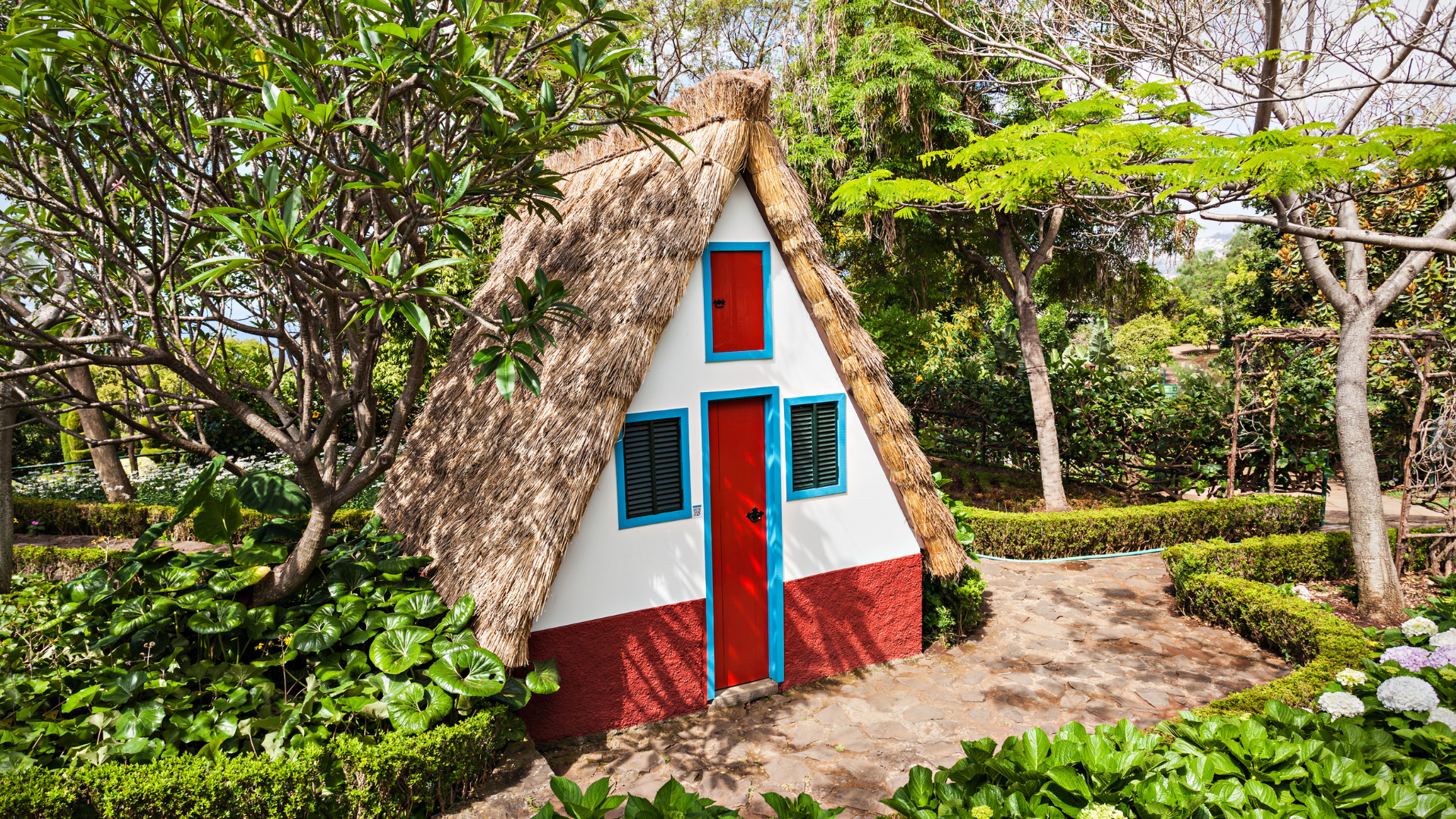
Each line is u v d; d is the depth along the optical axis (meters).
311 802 4.16
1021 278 12.62
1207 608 8.30
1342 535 9.64
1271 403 12.26
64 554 10.39
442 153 5.08
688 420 6.32
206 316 5.56
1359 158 5.35
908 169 12.38
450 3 4.84
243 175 4.45
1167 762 3.39
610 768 5.59
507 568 5.31
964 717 6.31
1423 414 9.27
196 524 5.55
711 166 6.15
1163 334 32.69
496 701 5.12
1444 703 4.35
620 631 6.10
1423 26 6.20
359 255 4.05
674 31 19.02
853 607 7.20
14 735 4.17
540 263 7.65
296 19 4.80
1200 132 6.20
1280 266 18.03
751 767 5.60
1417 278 12.98
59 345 4.34
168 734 4.37
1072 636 8.04
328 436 5.67
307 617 5.46
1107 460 14.68
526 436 6.07
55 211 4.63
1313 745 3.45
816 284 6.58
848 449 7.10
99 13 4.16
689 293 6.32
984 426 16.50
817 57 12.65
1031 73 11.16
